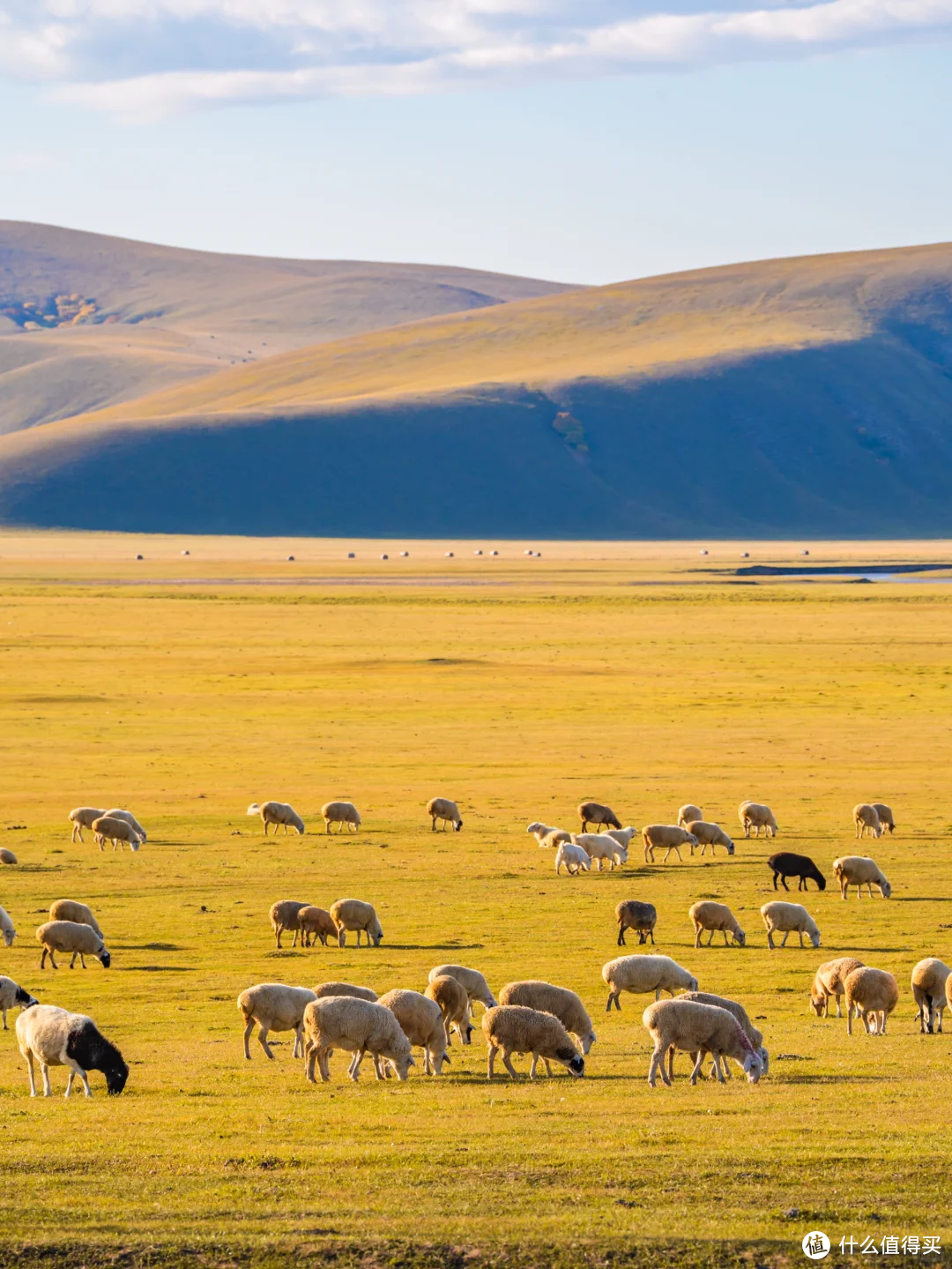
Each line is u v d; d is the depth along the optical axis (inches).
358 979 3686.0
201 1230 1748.3
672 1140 2124.8
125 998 3523.6
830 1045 2977.4
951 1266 1647.4
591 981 3713.1
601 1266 1640.0
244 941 4234.7
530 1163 2007.9
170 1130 2218.3
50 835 6166.3
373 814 6727.4
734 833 6284.5
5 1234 1737.2
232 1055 2933.1
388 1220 1772.9
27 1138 2164.1
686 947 4173.2
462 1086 2600.9
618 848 5565.9
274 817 6250.0
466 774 7859.3
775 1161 2006.6
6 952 4114.2
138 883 5152.6
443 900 4869.6
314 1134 2193.7
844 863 4975.4
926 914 4685.0
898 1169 1967.3
